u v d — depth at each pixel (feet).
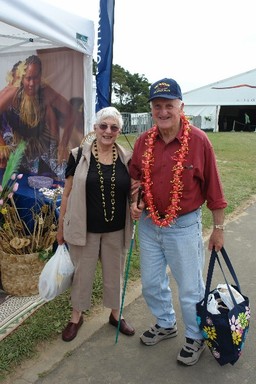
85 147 8.53
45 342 9.00
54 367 8.25
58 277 8.88
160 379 8.04
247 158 44.04
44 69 15.30
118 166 8.59
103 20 13.82
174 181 7.31
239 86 99.96
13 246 10.83
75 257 9.00
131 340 9.29
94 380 7.95
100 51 14.10
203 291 8.34
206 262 14.21
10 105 15.62
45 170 15.90
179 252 7.88
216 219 7.76
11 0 10.55
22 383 7.75
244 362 8.59
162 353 8.85
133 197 8.45
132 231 8.98
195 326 8.39
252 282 12.63
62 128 15.65
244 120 116.78
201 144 7.27
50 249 11.31
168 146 7.43
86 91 15.02
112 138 8.30
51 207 11.92
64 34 12.98
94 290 11.27
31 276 11.03
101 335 9.41
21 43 14.97
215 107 102.73
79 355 8.67
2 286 11.50
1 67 15.66
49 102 15.49
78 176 8.29
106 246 8.93
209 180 7.52
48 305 10.50
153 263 8.44
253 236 17.25
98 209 8.48
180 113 7.26
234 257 14.79
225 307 8.10
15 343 8.79
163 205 7.70
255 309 10.75
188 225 7.77
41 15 11.76
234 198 23.73
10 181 12.26
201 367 8.41
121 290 9.50
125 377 8.07
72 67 14.98
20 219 11.90
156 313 9.04
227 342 7.71
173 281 12.50
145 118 62.75
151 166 7.57
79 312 9.45
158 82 7.09
